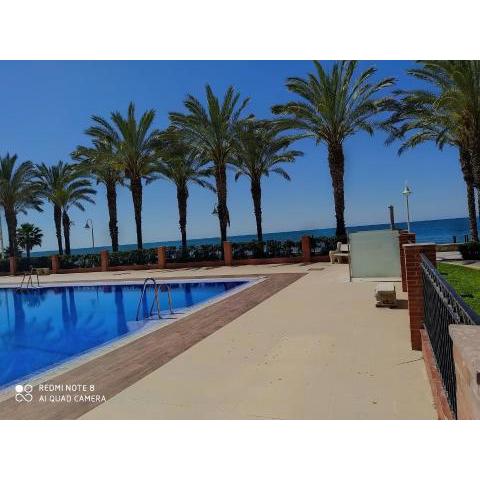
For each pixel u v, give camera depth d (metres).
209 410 4.14
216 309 9.65
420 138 20.86
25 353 9.32
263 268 19.88
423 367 4.88
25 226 46.12
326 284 12.38
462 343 1.71
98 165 26.77
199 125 22.39
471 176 20.25
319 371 4.99
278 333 6.93
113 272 25.73
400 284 11.20
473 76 16.30
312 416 3.84
